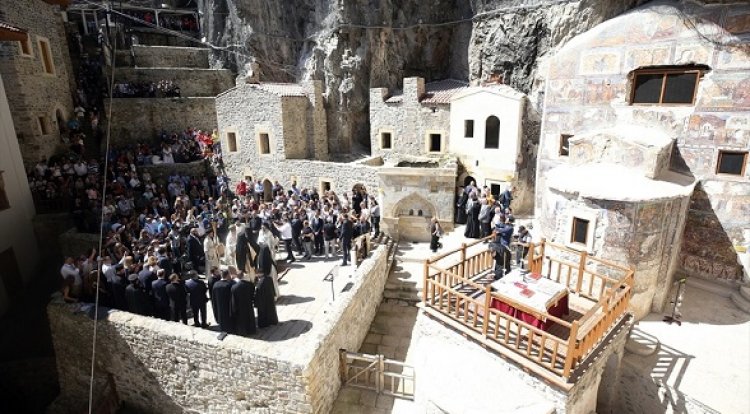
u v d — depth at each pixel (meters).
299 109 20.95
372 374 9.95
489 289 7.22
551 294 7.68
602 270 9.81
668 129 10.91
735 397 7.51
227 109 21.53
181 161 22.30
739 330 9.40
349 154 22.64
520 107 16.16
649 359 8.61
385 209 16.28
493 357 7.45
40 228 15.01
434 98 19.23
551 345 7.24
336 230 14.17
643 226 9.29
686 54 10.27
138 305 9.72
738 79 9.67
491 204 14.46
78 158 18.95
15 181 14.63
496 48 17.52
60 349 10.52
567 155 13.00
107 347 9.88
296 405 8.32
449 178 15.48
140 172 20.34
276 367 8.22
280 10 23.73
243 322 9.45
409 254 15.05
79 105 22.59
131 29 28.61
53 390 11.50
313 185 19.88
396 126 20.56
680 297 9.69
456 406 6.86
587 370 6.73
